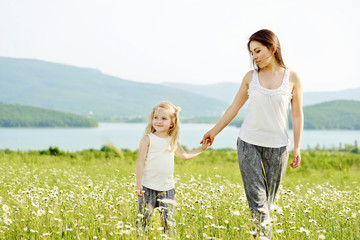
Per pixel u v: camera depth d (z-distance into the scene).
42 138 172.75
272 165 4.42
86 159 16.66
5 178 8.53
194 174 10.84
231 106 4.92
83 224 4.35
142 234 3.85
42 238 3.81
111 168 12.34
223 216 4.81
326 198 6.41
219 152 21.27
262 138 4.38
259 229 4.01
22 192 5.64
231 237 4.08
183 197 5.82
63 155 18.77
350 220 4.79
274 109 4.39
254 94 4.44
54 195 5.38
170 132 4.84
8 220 4.08
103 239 3.74
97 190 6.40
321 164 16.00
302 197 6.52
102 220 4.56
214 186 7.45
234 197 6.03
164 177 4.75
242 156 4.43
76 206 5.03
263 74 4.50
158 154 4.72
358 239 4.10
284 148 4.41
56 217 4.44
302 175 13.04
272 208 4.03
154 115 4.80
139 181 4.65
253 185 4.37
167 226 4.40
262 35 4.40
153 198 4.70
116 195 6.11
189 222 4.59
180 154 5.07
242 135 4.50
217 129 5.05
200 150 5.21
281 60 4.50
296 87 4.51
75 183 8.02
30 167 12.00
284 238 4.10
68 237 3.94
